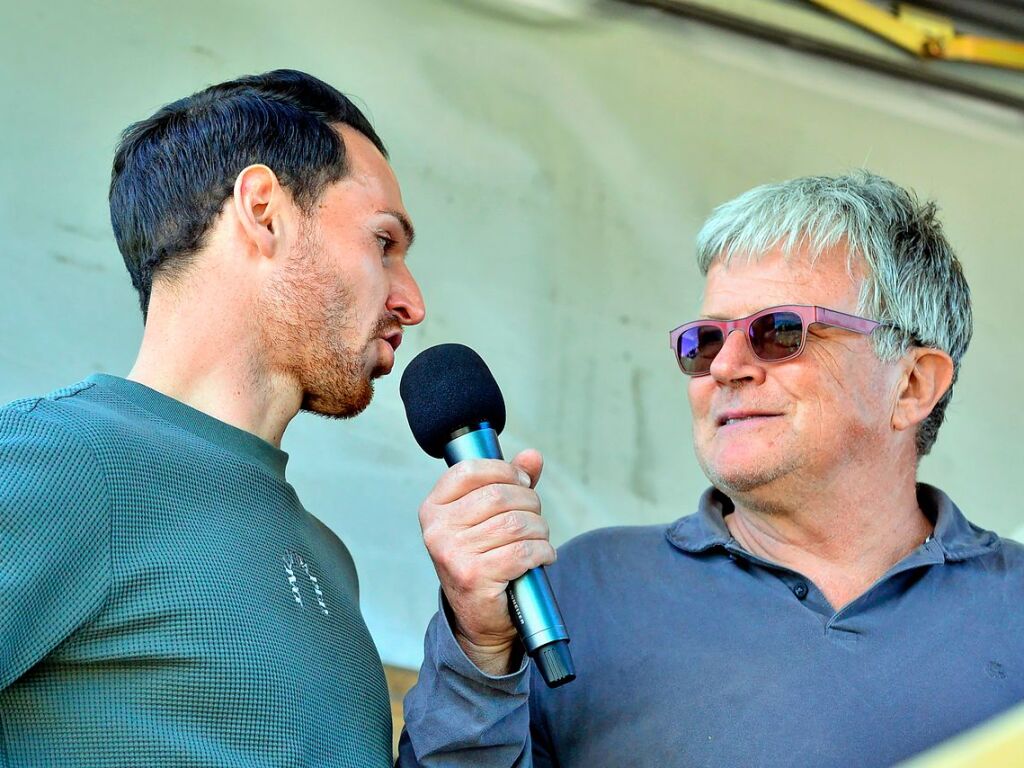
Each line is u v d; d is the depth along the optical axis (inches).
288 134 70.1
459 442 66.8
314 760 58.5
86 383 63.1
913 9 148.6
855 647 72.8
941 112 151.6
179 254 67.8
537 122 136.0
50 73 116.6
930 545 76.9
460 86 133.1
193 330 66.6
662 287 138.6
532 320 133.3
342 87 128.0
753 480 76.3
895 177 149.2
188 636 56.5
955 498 144.3
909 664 72.0
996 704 70.4
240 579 59.4
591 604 79.0
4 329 111.6
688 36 142.4
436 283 130.0
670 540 81.1
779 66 145.9
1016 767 30.8
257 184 68.3
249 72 124.3
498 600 63.1
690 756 70.4
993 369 147.9
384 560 121.0
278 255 67.8
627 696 73.9
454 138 132.4
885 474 78.4
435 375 67.9
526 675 66.2
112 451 58.0
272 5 125.7
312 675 60.4
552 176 136.0
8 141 114.4
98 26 118.8
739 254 81.3
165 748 54.7
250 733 56.7
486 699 65.1
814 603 75.5
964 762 31.0
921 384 81.3
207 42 122.6
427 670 67.4
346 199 70.6
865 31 146.6
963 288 83.7
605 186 137.8
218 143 69.3
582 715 74.7
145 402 63.2
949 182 150.7
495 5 135.4
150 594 56.4
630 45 140.3
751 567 77.9
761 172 143.9
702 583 77.9
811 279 79.0
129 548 56.8
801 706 70.7
